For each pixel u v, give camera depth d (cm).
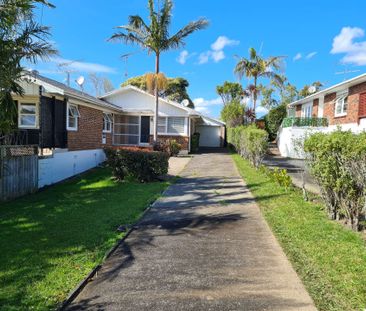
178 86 4847
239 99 4006
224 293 350
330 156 577
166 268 417
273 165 1655
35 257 456
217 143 3425
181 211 717
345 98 1959
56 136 1248
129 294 353
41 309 322
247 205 752
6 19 702
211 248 486
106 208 759
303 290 352
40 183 1115
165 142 2150
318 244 475
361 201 519
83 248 490
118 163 1195
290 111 3059
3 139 1127
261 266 417
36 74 1138
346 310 310
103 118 1814
